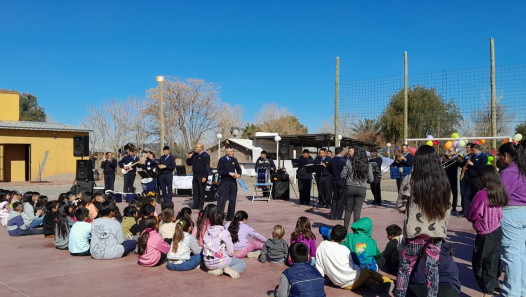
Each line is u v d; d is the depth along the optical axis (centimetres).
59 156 2841
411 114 3866
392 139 4100
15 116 3008
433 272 395
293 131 6256
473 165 1007
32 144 2739
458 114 3600
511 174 454
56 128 2775
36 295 493
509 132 2631
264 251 639
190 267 595
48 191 2012
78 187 1384
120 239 673
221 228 587
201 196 1242
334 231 520
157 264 623
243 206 1325
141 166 1510
